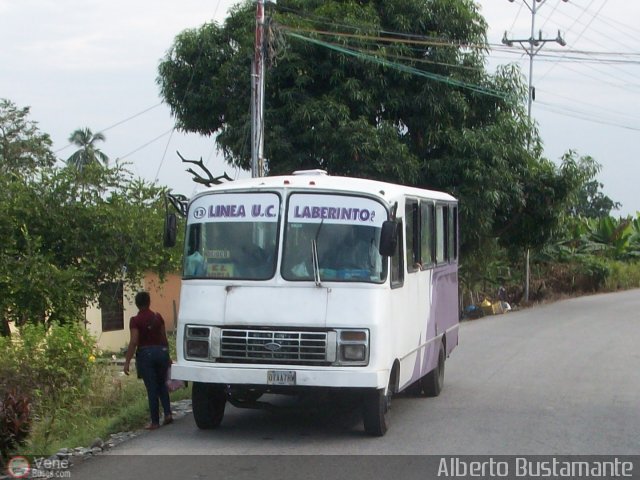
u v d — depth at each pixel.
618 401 12.42
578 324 24.69
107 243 19.53
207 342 9.38
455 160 22.64
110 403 13.06
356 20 22.70
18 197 18.84
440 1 23.72
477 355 17.92
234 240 9.78
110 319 28.89
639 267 41.47
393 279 9.86
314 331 9.20
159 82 24.45
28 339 12.18
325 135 21.72
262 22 18.47
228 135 22.89
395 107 22.94
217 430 10.30
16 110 34.97
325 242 9.59
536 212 26.28
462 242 23.81
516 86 24.12
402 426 10.48
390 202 9.82
